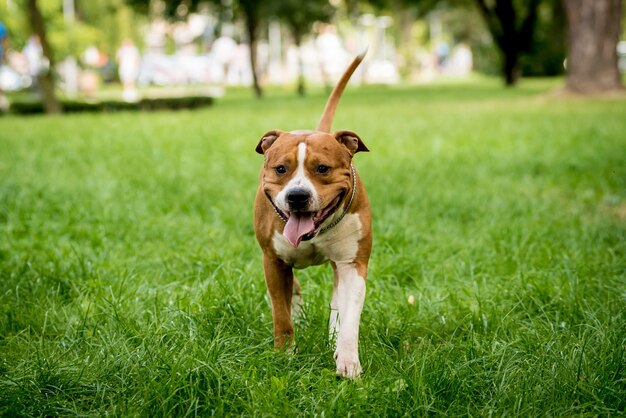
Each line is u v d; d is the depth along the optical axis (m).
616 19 22.88
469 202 7.93
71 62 40.53
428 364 3.72
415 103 25.00
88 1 49.38
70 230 6.95
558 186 9.09
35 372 3.76
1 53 28.17
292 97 33.41
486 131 14.50
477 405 3.48
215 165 10.71
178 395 3.50
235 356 3.91
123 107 25.27
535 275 5.28
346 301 4.05
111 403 3.49
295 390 3.61
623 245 6.12
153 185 9.14
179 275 5.61
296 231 3.78
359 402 3.41
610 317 4.34
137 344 4.17
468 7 46.22
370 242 4.18
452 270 5.62
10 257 6.11
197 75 61.56
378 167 10.38
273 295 4.20
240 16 34.12
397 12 53.00
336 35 54.88
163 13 32.84
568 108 19.22
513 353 3.93
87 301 4.98
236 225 7.11
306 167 3.85
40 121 19.78
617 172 9.49
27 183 9.41
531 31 36.31
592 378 3.56
